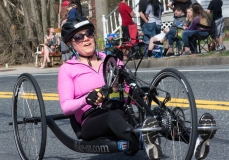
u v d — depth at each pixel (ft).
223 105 24.95
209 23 48.52
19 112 17.66
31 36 71.36
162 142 15.74
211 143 18.89
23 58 69.87
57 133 16.10
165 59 47.47
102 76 15.61
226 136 19.74
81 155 18.44
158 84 14.60
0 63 69.36
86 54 15.65
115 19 69.00
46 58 60.18
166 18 70.38
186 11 50.52
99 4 72.08
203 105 25.20
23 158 17.42
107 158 17.57
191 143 13.12
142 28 53.83
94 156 18.10
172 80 14.37
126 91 15.02
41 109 15.55
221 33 51.26
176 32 50.49
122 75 14.61
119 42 52.16
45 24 71.97
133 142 13.79
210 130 13.25
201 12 48.26
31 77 16.16
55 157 18.38
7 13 72.43
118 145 14.06
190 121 13.44
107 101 14.90
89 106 15.19
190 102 13.19
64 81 15.44
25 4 71.51
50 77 44.29
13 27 71.87
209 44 51.39
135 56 17.38
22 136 17.51
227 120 21.98
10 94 34.99
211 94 28.17
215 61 44.91
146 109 13.79
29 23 71.41
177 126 13.55
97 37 71.36
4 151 19.75
